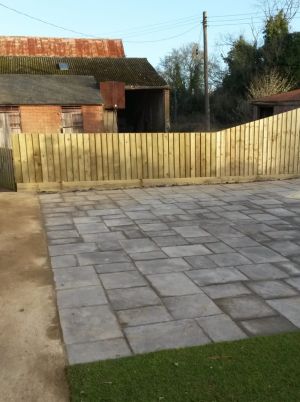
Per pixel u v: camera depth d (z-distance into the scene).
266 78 27.36
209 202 9.15
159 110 28.06
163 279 4.94
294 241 6.36
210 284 4.78
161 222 7.54
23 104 19.92
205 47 23.03
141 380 3.01
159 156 11.01
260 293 4.54
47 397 2.90
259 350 3.38
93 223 7.48
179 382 2.98
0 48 31.39
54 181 10.43
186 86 42.75
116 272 5.17
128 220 7.68
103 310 4.17
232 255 5.77
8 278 5.02
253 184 11.36
